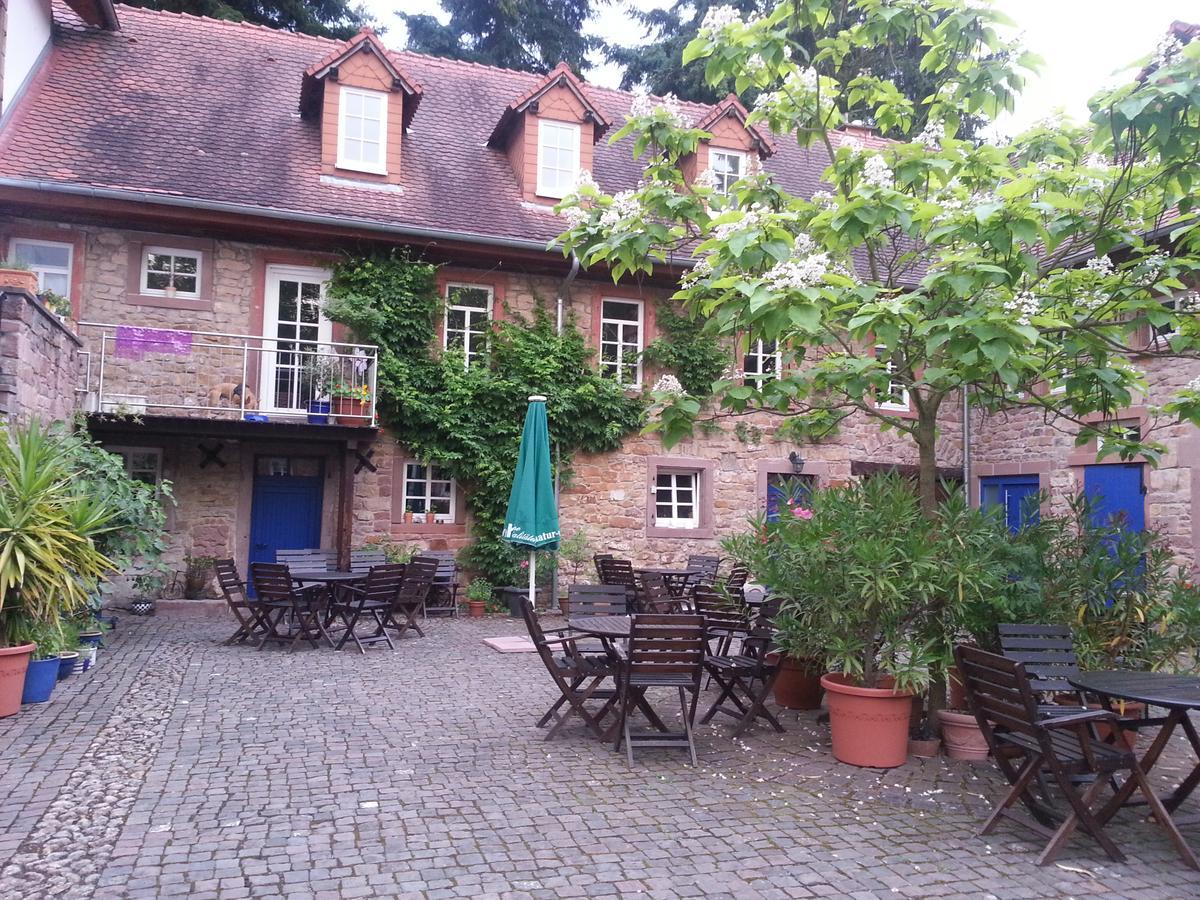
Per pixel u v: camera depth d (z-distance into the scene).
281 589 9.42
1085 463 12.87
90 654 8.10
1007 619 6.05
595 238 6.32
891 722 5.63
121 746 5.70
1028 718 4.36
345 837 4.32
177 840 4.22
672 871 4.02
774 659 6.80
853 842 4.42
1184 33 10.23
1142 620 6.11
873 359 5.93
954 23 6.00
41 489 6.82
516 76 17.22
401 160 13.98
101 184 11.32
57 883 3.74
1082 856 4.31
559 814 4.71
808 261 4.87
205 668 8.35
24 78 12.43
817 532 5.77
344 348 12.77
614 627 6.39
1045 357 6.40
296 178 12.90
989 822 4.56
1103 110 5.03
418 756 5.70
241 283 12.40
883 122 7.02
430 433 12.98
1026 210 5.01
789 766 5.69
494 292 13.63
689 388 14.30
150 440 12.16
